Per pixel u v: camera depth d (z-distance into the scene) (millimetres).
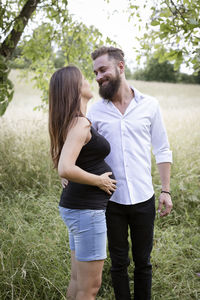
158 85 27453
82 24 4090
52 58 4723
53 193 3541
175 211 3289
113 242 1924
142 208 1891
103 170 1649
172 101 16984
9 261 2051
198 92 24797
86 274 1613
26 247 2188
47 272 2066
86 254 1586
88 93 1648
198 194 3598
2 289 1948
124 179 1872
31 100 13320
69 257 2385
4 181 3797
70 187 1630
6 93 3043
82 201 1570
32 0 3666
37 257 2162
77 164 1599
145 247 1934
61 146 1604
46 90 4664
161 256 2480
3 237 2309
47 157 4180
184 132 5840
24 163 4105
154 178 4066
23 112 6891
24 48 4113
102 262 1627
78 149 1468
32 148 4340
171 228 2865
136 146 1894
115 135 1892
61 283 2072
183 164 4348
